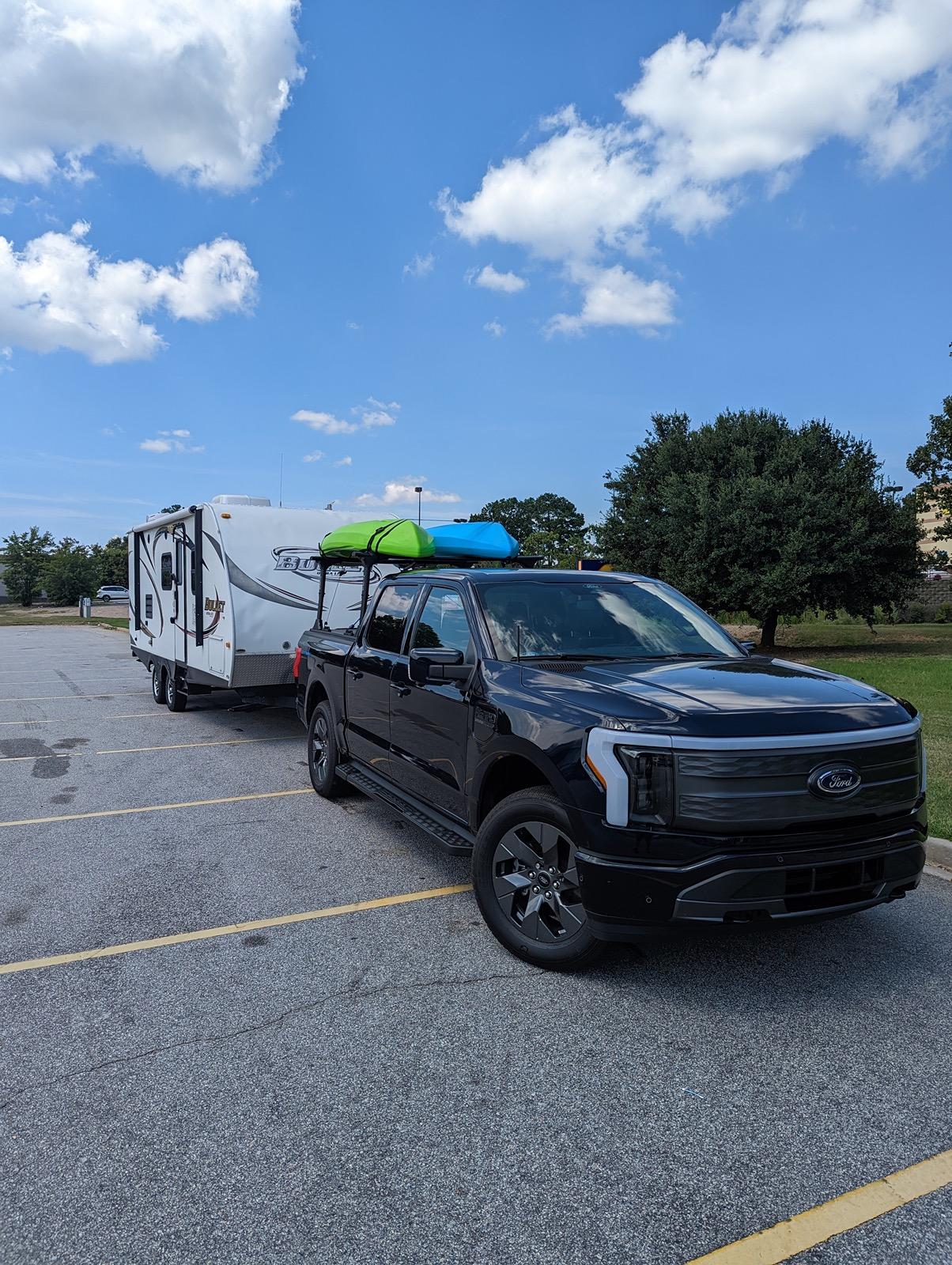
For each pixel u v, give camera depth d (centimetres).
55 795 696
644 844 317
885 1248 217
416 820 470
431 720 467
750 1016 336
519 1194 236
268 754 876
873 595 1934
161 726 1056
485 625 448
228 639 914
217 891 474
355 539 697
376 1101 278
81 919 433
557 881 365
